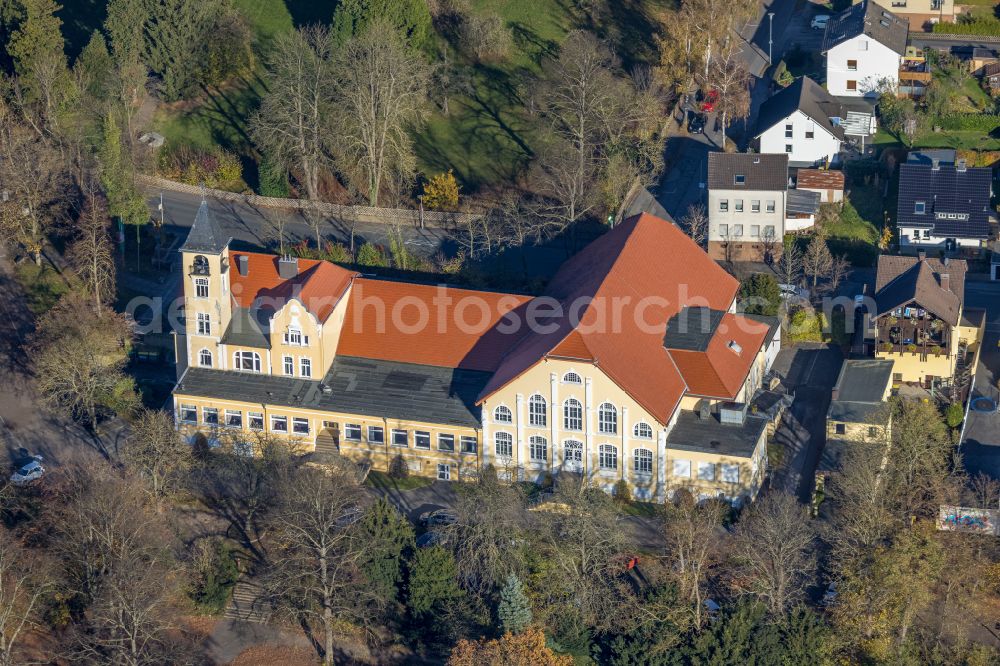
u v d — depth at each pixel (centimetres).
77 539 19288
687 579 18275
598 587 18638
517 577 18425
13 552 19312
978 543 19338
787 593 18688
